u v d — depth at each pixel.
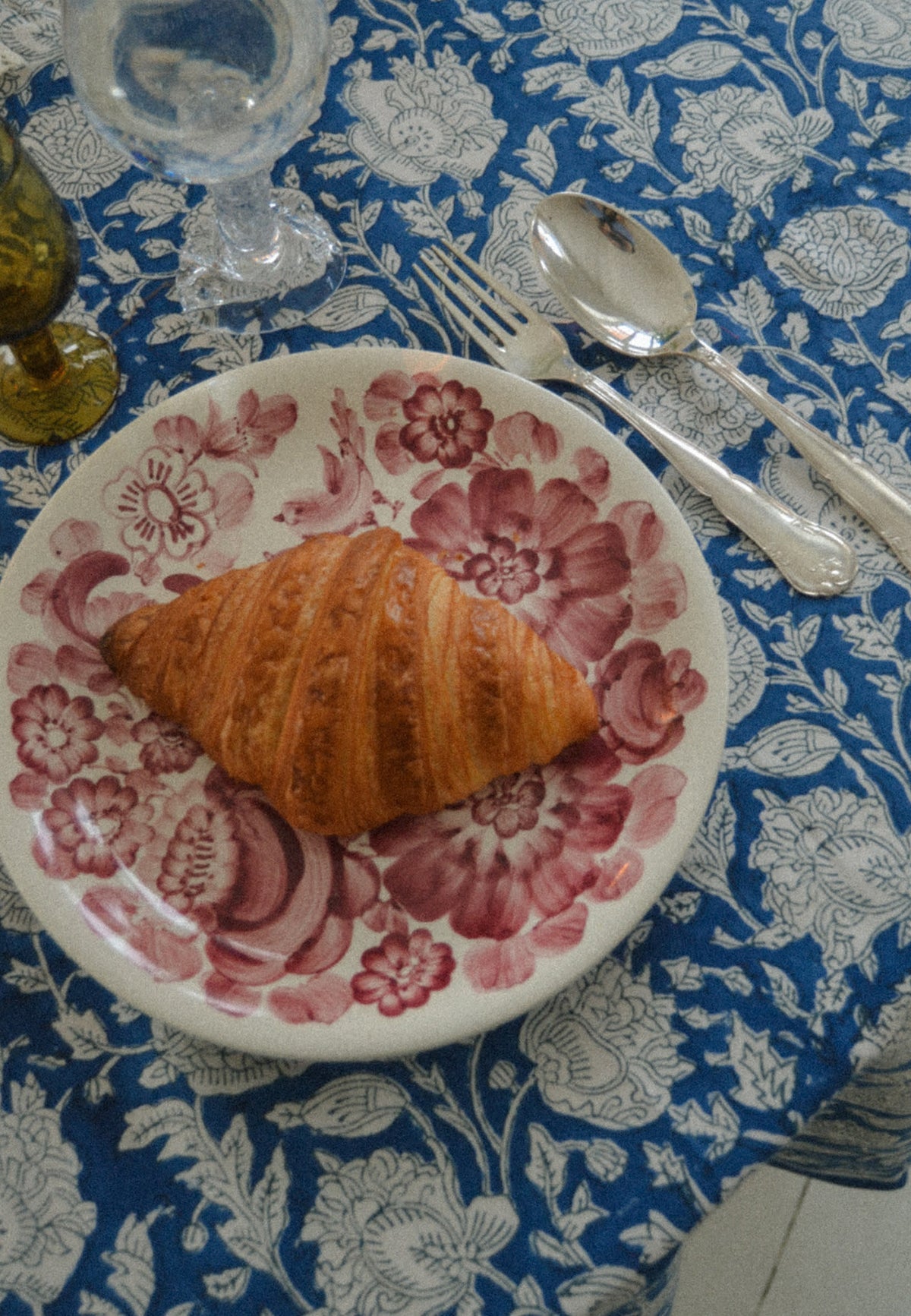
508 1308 0.60
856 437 0.70
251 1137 0.62
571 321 0.72
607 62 0.76
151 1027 0.63
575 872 0.62
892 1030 0.62
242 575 0.65
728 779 0.65
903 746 0.65
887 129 0.75
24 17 0.78
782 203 0.74
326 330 0.72
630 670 0.65
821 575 0.67
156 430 0.68
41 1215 0.61
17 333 0.67
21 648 0.66
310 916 0.63
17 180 0.64
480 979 0.61
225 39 0.66
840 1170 0.67
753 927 0.63
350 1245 0.60
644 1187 0.61
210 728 0.64
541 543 0.68
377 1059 0.60
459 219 0.74
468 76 0.77
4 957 0.64
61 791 0.64
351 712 0.62
